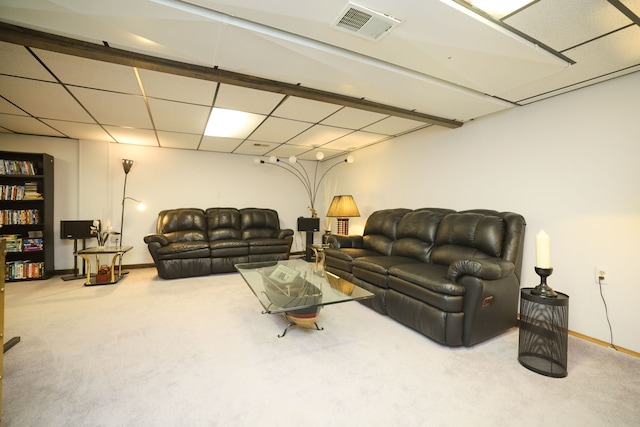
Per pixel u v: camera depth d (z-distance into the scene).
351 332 2.33
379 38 1.65
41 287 3.50
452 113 2.86
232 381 1.65
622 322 2.06
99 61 1.97
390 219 3.65
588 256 2.22
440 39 1.65
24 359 1.84
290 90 2.35
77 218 4.31
